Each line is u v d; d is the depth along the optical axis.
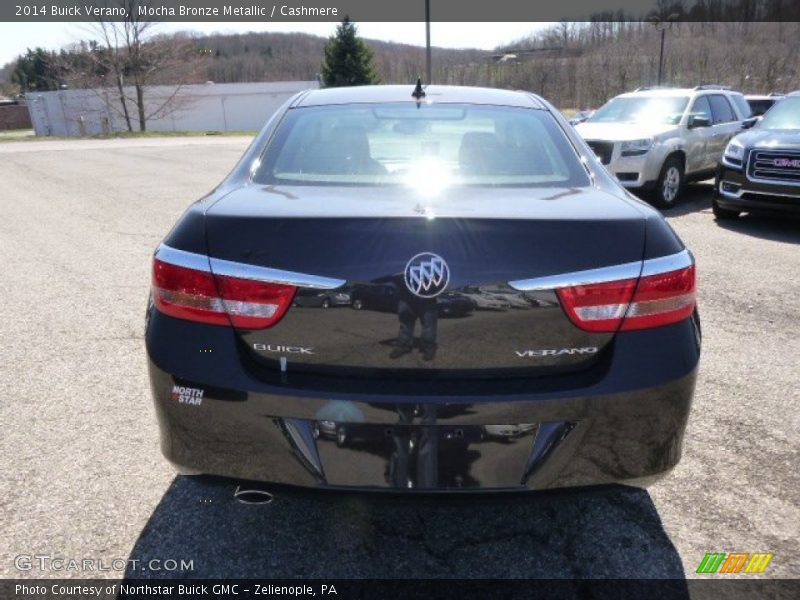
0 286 5.49
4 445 2.97
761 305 4.93
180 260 1.96
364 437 1.89
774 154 7.46
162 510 2.52
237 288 1.90
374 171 2.43
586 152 2.67
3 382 3.62
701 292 5.25
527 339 1.89
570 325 1.89
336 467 1.92
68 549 2.29
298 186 2.30
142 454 2.91
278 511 2.52
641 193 9.36
